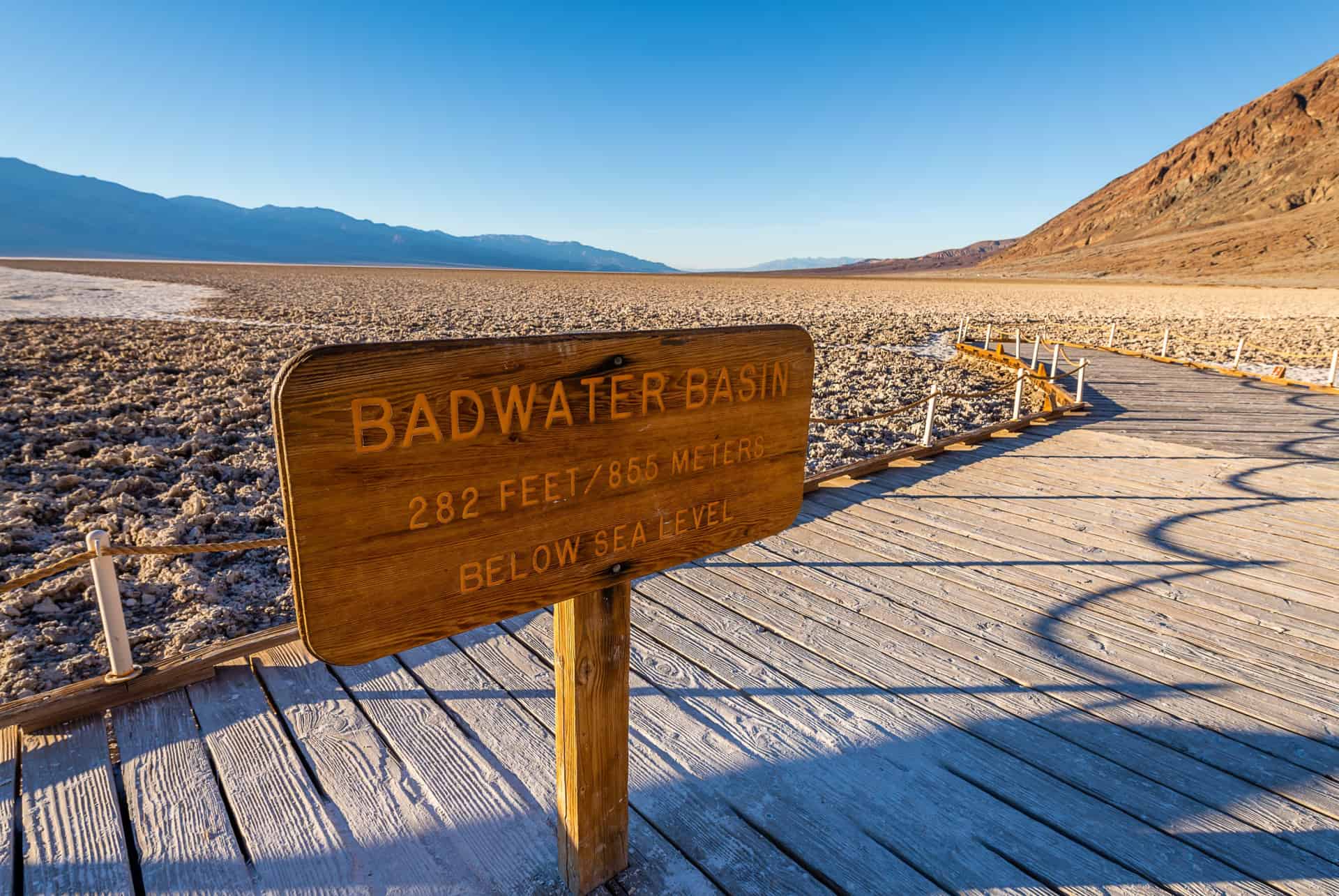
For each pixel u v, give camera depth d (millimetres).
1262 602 3969
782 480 2273
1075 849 2242
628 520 1857
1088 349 18781
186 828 2264
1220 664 3328
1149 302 47562
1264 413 9727
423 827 2279
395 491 1418
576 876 2002
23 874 2094
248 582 4875
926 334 24219
